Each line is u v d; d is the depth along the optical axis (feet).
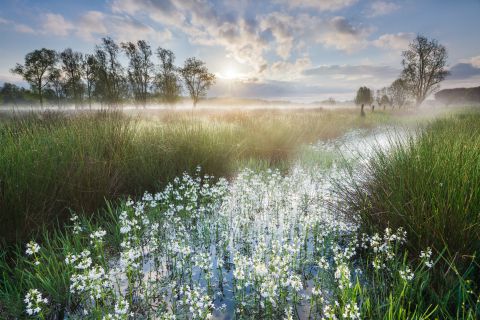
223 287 9.41
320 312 7.97
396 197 11.02
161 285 9.39
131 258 8.66
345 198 14.25
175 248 9.64
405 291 7.56
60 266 9.61
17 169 12.12
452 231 9.13
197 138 23.08
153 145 20.53
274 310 8.05
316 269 10.12
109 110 26.76
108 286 8.36
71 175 14.02
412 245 9.64
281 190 18.84
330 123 47.96
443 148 12.51
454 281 7.92
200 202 16.34
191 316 8.02
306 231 11.60
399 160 12.89
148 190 17.39
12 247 10.63
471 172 10.13
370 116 73.82
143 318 8.07
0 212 10.87
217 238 12.69
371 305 7.72
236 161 24.12
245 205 15.75
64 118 25.25
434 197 9.68
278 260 7.90
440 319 7.08
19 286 8.82
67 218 13.03
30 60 124.57
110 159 16.58
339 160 23.75
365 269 9.75
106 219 13.53
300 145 32.45
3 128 17.21
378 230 11.09
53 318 8.03
